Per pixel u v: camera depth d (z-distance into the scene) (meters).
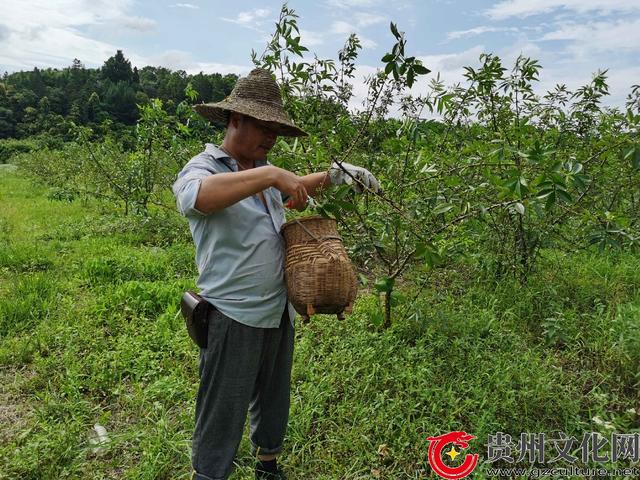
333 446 2.75
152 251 6.46
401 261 3.96
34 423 2.93
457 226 3.89
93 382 3.36
